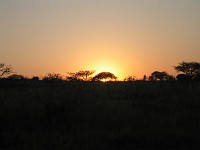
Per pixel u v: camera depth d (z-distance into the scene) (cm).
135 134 1631
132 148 1440
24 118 2094
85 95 3375
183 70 5075
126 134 1634
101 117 2153
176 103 2789
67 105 2205
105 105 2619
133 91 3669
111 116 2202
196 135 1622
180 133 1631
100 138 1584
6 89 4028
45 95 3281
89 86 4519
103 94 3547
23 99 2955
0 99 2895
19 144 1478
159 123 1942
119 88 4184
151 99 3136
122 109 2461
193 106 2609
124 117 2150
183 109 2494
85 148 1409
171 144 1480
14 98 3023
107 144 1491
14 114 2197
